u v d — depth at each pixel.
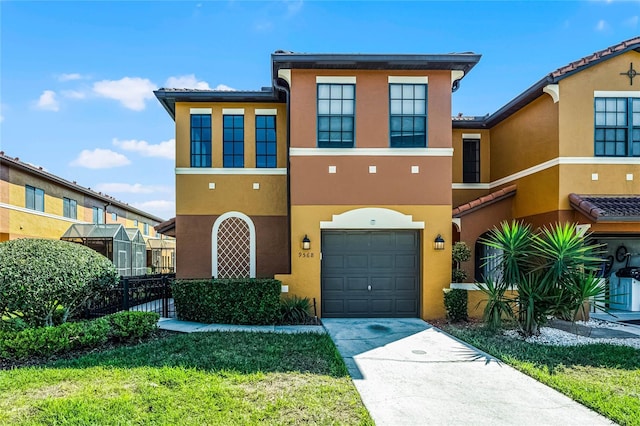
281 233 14.24
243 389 5.83
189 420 4.83
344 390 5.88
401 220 11.69
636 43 11.89
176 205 14.11
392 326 10.48
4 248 8.12
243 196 14.26
